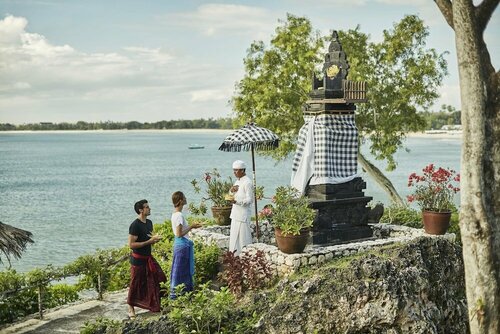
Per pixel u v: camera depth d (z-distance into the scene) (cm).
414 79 2502
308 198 1466
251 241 1388
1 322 1148
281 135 2577
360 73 2439
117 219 4888
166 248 1484
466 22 874
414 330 1046
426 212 1517
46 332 1073
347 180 1486
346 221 1491
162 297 1186
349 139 1498
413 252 1217
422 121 2586
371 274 1090
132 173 10531
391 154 2612
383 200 5391
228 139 1422
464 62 880
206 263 1337
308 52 2436
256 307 1062
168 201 6184
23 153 19962
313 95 1507
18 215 5222
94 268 1275
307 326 1015
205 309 970
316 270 1138
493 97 883
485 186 880
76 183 8606
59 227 4444
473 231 877
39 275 1180
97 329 1005
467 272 892
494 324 877
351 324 1027
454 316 1209
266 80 2538
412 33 2522
